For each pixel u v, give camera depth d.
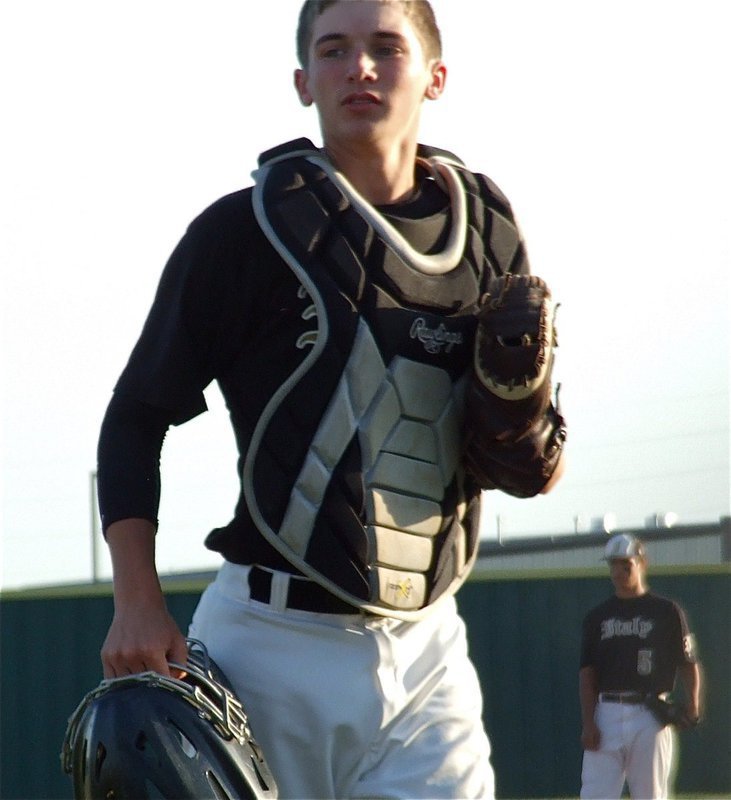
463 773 7.26
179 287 6.99
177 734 6.61
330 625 7.02
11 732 32.34
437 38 7.37
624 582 21.31
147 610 6.78
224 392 7.16
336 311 6.88
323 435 6.86
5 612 32.75
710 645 29.41
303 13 7.29
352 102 7.04
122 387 7.08
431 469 7.12
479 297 7.34
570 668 30.28
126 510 6.91
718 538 38.34
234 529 7.16
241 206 7.00
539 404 7.06
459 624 7.57
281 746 7.07
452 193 7.50
